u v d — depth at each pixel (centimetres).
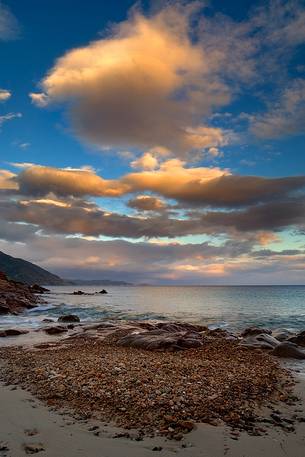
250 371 1379
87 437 746
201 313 4872
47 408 921
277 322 3762
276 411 938
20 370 1373
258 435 774
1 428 792
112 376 1184
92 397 987
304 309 5584
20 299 5678
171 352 1902
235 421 845
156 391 1020
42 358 1628
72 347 2061
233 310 5422
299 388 1183
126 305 6719
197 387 1075
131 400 952
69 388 1073
